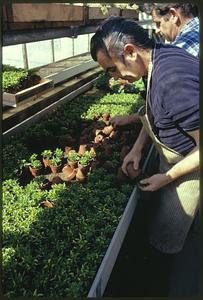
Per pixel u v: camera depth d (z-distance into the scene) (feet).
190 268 9.28
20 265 8.00
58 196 10.67
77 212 9.91
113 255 8.66
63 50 23.15
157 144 8.44
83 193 10.75
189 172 7.67
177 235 8.91
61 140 14.38
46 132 14.73
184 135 7.33
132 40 6.99
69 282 7.75
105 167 12.44
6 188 10.89
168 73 6.78
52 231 9.23
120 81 21.66
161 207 8.88
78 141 14.90
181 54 6.95
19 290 7.53
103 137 14.62
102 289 7.98
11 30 8.68
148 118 8.18
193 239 10.00
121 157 12.94
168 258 9.71
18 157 12.66
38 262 8.30
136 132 15.28
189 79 6.72
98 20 13.87
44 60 20.34
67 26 11.19
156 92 7.12
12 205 10.15
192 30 9.50
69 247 8.91
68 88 18.99
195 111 6.86
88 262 8.23
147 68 7.35
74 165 12.46
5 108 13.69
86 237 9.02
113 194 10.77
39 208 10.05
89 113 17.34
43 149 14.08
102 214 9.80
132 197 10.34
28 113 14.52
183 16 9.53
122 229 9.41
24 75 14.38
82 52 26.53
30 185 11.27
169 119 7.38
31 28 9.32
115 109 17.99
